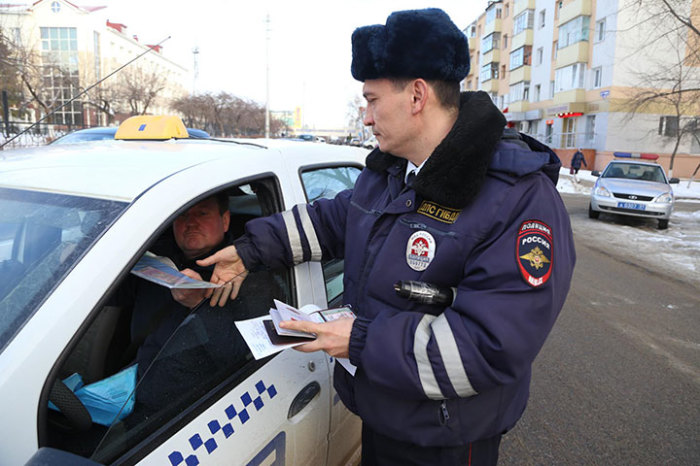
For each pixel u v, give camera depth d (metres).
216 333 1.33
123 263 1.04
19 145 14.32
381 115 1.21
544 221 1.11
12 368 0.87
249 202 1.70
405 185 1.30
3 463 0.84
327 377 1.60
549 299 1.07
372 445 1.42
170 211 1.17
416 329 1.09
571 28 26.75
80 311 0.96
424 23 1.11
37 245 1.09
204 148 1.67
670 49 22.81
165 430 1.11
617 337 4.18
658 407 3.04
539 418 2.90
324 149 2.05
